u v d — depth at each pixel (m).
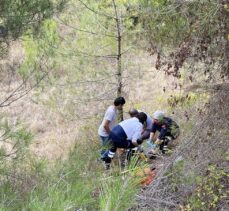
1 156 7.33
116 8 11.16
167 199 7.84
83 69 11.88
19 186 6.62
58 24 11.38
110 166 7.50
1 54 8.57
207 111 8.51
